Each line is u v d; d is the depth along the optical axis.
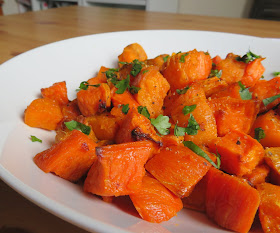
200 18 0.41
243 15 0.86
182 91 0.17
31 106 0.15
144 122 0.14
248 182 0.13
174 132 0.15
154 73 0.17
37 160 0.12
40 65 0.18
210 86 0.18
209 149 0.15
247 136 0.15
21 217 0.11
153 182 0.12
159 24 0.35
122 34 0.24
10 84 0.15
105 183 0.11
